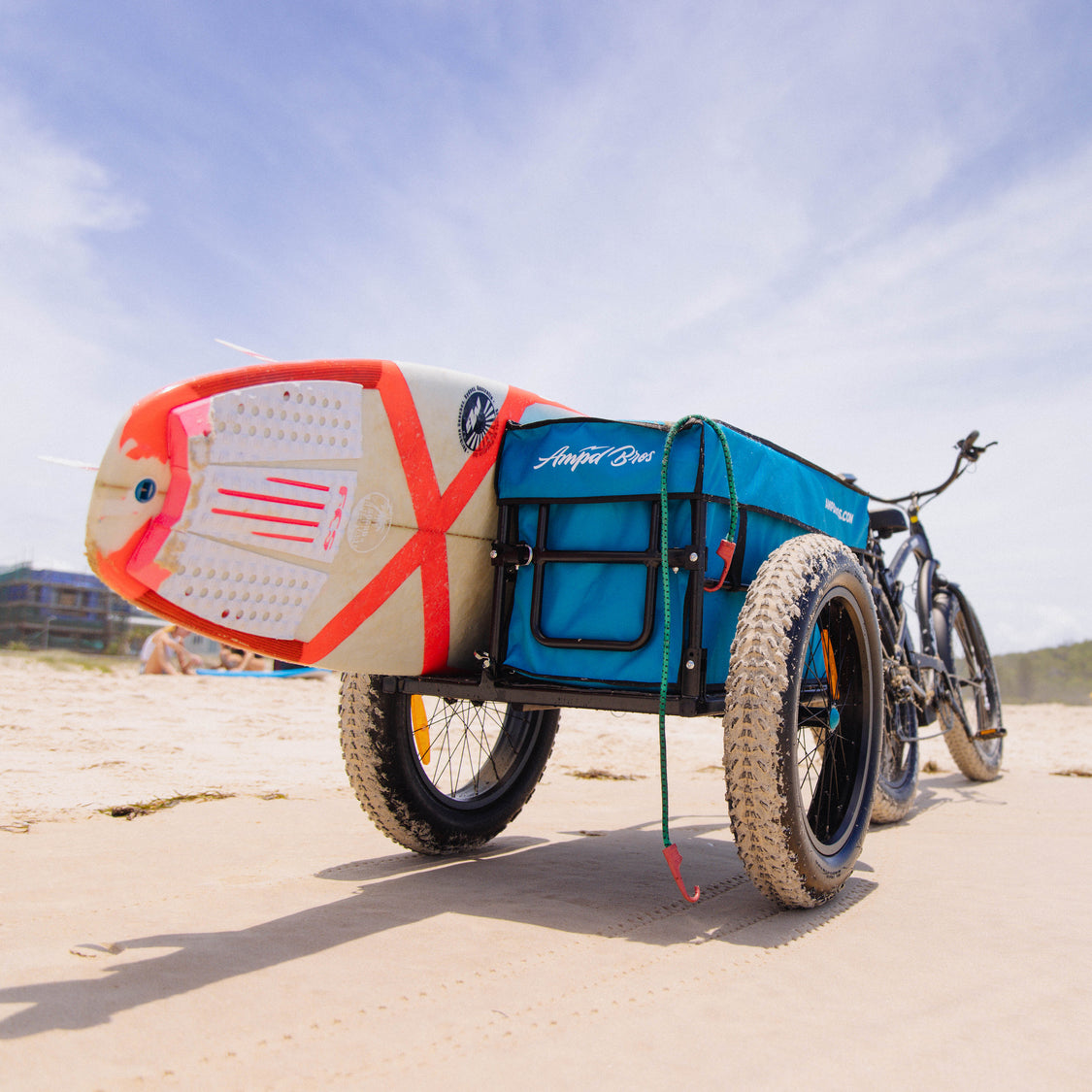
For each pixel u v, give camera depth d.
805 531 3.19
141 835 3.46
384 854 3.22
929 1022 1.73
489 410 2.90
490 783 3.55
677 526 2.57
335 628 2.58
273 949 2.04
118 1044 1.51
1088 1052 1.61
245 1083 1.40
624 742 7.46
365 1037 1.58
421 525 2.71
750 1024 1.70
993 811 4.59
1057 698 17.39
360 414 2.55
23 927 2.20
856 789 2.95
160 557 2.18
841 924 2.44
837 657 3.07
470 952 2.07
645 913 2.47
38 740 5.56
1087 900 2.73
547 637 2.73
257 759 5.53
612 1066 1.50
